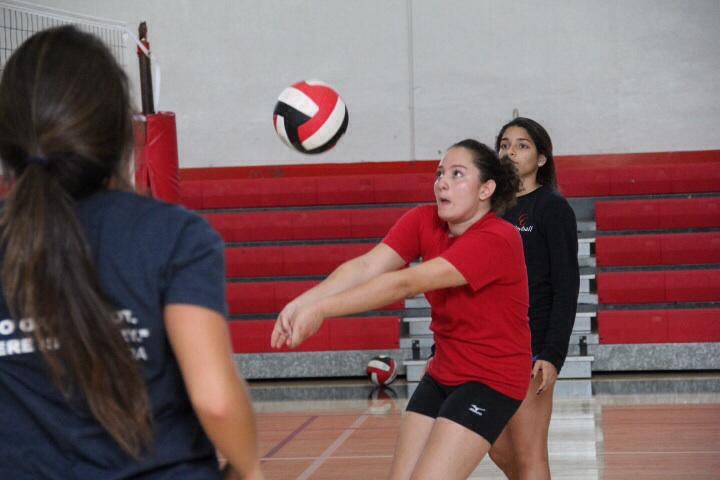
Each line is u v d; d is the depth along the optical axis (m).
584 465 8.76
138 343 2.36
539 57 18.88
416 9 19.14
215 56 19.48
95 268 2.33
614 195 17.00
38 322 2.27
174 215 2.42
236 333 14.74
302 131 6.64
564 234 6.00
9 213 2.29
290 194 17.41
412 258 5.34
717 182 16.80
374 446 9.84
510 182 5.10
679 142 18.61
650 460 8.86
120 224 2.38
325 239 16.64
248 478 2.46
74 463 2.40
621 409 11.43
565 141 18.84
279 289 15.45
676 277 14.96
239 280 16.11
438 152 19.16
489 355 4.96
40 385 2.38
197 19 19.50
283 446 10.01
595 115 18.77
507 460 6.01
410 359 14.50
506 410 4.96
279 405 12.57
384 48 19.23
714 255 15.48
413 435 5.08
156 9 19.48
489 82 19.02
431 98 19.14
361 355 14.63
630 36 18.66
